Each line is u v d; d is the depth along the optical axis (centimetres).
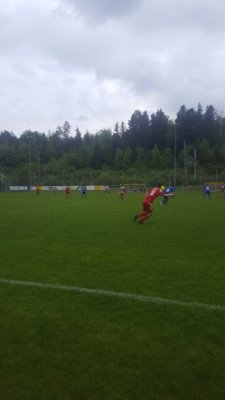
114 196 4638
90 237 1189
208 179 7806
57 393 327
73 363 375
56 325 466
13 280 669
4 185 7344
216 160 11044
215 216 1925
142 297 575
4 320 482
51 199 3831
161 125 12531
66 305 539
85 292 600
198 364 373
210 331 449
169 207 2625
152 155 11225
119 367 368
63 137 15175
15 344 416
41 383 342
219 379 348
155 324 470
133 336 435
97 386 337
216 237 1192
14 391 330
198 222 1639
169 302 552
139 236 1213
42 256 882
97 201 3400
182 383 341
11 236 1209
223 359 383
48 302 552
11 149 12150
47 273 719
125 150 11825
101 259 849
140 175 9062
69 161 11894
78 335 438
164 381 344
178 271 736
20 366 370
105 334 440
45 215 1978
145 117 12681
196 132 12094
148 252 935
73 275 704
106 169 11200
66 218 1814
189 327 461
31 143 12594
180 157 10738
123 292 600
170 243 1074
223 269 753
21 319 486
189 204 2984
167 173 8825
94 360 380
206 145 11044
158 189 1559
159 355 390
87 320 483
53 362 377
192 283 652
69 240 1127
